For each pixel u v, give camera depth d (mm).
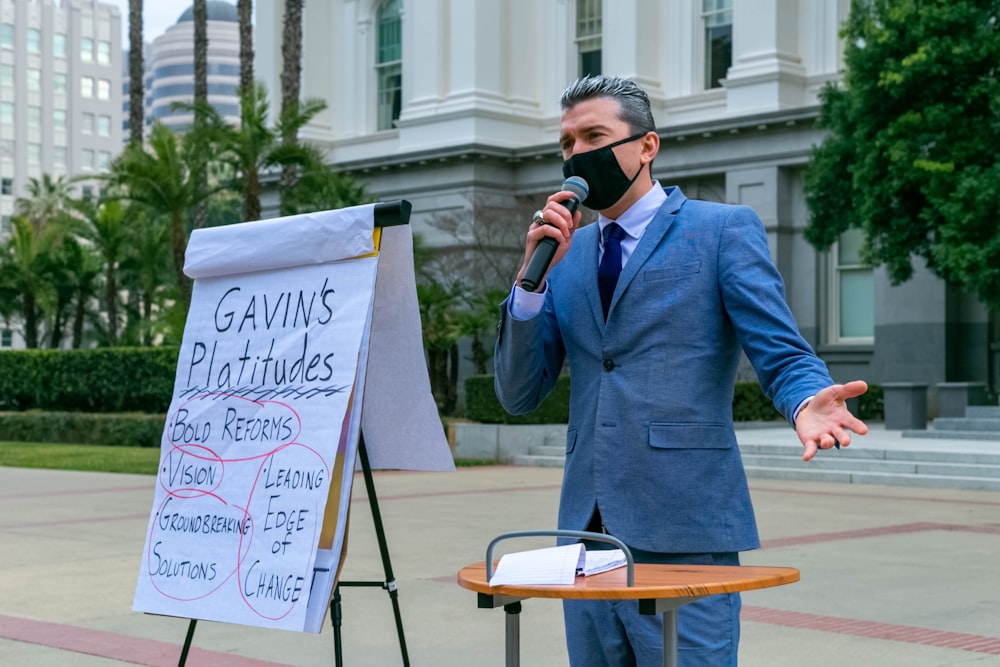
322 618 3336
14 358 30453
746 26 28656
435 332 26797
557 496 14805
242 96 26031
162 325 28234
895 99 20953
